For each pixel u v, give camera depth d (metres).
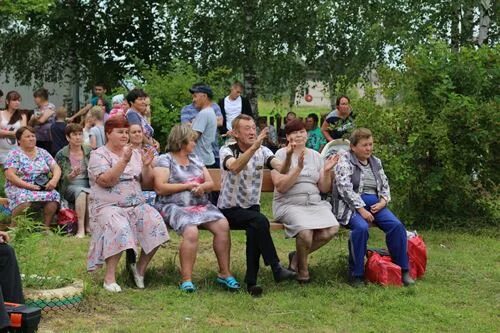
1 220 6.88
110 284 6.17
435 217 9.73
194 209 6.45
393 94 9.70
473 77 9.51
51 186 8.84
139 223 6.33
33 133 8.94
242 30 15.91
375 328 5.44
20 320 4.54
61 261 7.18
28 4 15.78
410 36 14.20
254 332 5.23
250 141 6.59
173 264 6.93
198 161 6.72
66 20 20.11
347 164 6.97
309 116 13.94
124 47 20.91
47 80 21.86
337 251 7.89
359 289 6.50
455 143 9.43
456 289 6.65
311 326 5.46
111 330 5.13
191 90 9.47
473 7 14.47
